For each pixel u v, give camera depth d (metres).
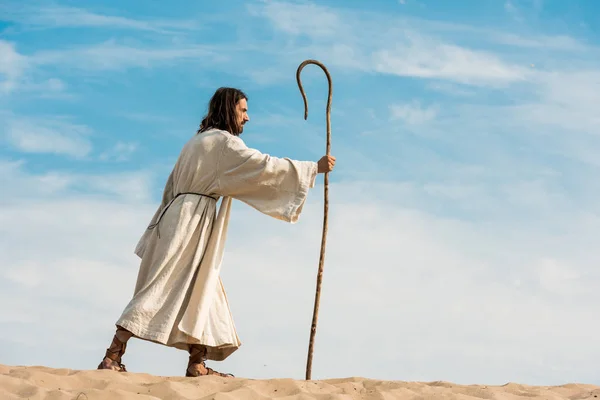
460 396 4.95
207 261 5.65
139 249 5.91
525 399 5.11
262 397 4.68
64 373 5.18
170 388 4.75
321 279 5.67
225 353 5.89
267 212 5.68
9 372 5.11
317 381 5.41
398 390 5.02
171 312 5.46
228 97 5.88
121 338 5.41
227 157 5.66
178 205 5.69
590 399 5.25
